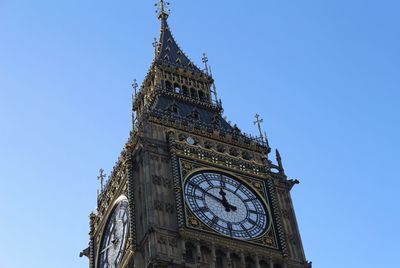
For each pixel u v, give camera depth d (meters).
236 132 81.81
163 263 65.44
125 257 69.94
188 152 75.25
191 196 71.44
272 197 75.31
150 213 69.06
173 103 85.00
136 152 76.31
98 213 80.00
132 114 81.38
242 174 76.25
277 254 70.75
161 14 101.69
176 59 94.38
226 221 71.19
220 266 68.12
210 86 92.81
